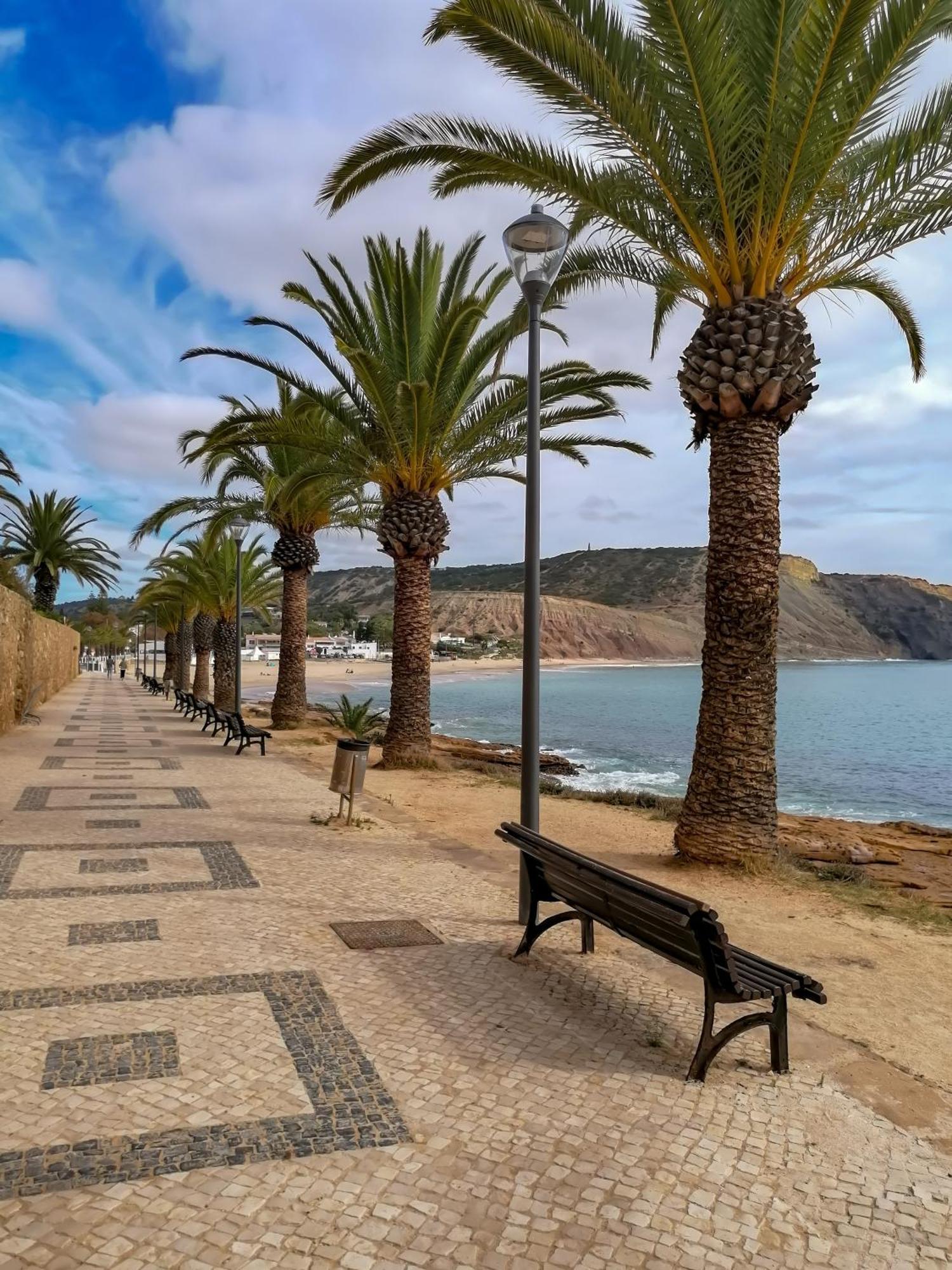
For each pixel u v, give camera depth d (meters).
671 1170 2.72
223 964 4.47
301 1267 2.21
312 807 9.69
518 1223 2.43
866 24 6.04
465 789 12.43
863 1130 3.04
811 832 11.67
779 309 7.39
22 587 24.22
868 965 5.14
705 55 6.38
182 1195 2.49
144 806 9.38
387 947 4.86
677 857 7.87
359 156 7.80
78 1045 3.46
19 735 17.36
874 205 7.35
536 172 7.53
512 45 6.56
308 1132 2.86
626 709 52.72
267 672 98.31
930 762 27.44
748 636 7.52
